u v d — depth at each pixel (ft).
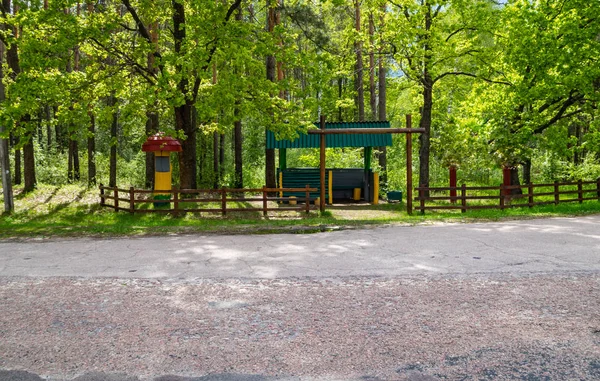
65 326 17.30
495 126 74.28
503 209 60.34
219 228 45.27
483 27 68.28
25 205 65.82
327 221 50.21
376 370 13.47
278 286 22.35
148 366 13.91
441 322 17.21
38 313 18.83
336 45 104.63
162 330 16.78
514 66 71.51
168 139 64.13
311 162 94.53
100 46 63.62
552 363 13.88
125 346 15.38
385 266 26.21
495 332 16.24
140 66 62.95
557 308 18.65
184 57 51.65
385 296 20.45
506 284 22.09
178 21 64.90
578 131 112.47
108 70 63.41
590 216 50.47
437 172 105.29
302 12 86.43
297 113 60.90
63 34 52.60
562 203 66.90
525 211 57.31
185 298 20.61
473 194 84.07
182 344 15.48
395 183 93.97
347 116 152.15
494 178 114.83
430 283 22.45
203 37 54.19
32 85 51.08
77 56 87.56
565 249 30.40
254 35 61.21
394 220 49.37
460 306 18.98
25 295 21.43
